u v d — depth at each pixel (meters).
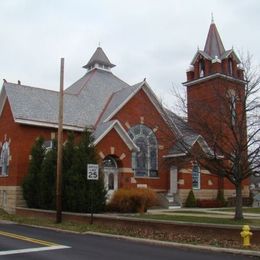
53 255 13.09
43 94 35.28
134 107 36.31
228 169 20.98
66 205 26.03
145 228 19.03
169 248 15.09
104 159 32.66
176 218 22.67
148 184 35.44
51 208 27.91
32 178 30.03
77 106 36.19
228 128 21.39
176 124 22.92
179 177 36.56
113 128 32.97
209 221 20.69
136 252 13.93
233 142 23.08
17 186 31.69
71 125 33.62
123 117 35.47
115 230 19.80
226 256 13.32
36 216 27.33
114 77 43.06
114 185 33.03
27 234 18.98
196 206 36.16
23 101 33.31
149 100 36.78
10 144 33.41
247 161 20.64
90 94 38.62
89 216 22.45
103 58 42.91
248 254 13.46
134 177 34.50
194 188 38.00
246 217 24.09
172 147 23.88
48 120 32.91
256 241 14.95
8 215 29.48
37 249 14.34
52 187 27.81
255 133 20.69
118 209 26.86
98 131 32.97
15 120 31.47
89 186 25.95
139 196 27.05
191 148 21.39
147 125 36.44
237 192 21.25
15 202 31.50
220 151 21.58
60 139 24.02
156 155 36.47
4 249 14.34
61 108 24.20
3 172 34.06
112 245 15.62
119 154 33.03
